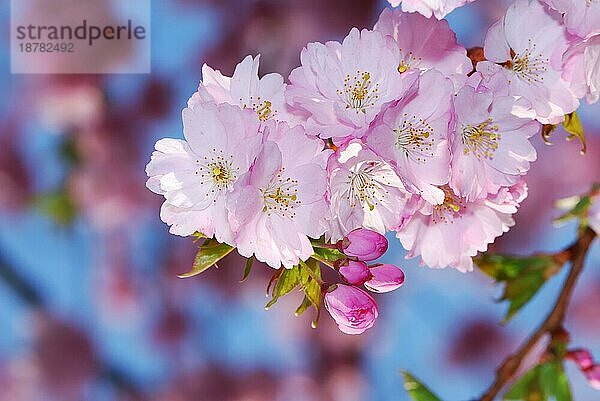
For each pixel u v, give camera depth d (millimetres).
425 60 821
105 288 1914
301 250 792
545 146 1953
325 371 1999
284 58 1797
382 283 801
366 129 793
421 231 841
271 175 783
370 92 799
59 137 1804
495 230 841
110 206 1830
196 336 1966
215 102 803
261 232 790
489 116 812
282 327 1982
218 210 790
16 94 1785
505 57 829
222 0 1818
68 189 1810
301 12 1802
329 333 2000
